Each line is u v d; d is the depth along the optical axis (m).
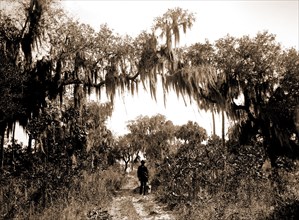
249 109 21.11
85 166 15.73
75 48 18.02
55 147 14.89
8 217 8.14
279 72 19.52
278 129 18.08
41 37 17.97
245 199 9.28
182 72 17.89
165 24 17.95
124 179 21.62
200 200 9.45
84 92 18.94
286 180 11.44
